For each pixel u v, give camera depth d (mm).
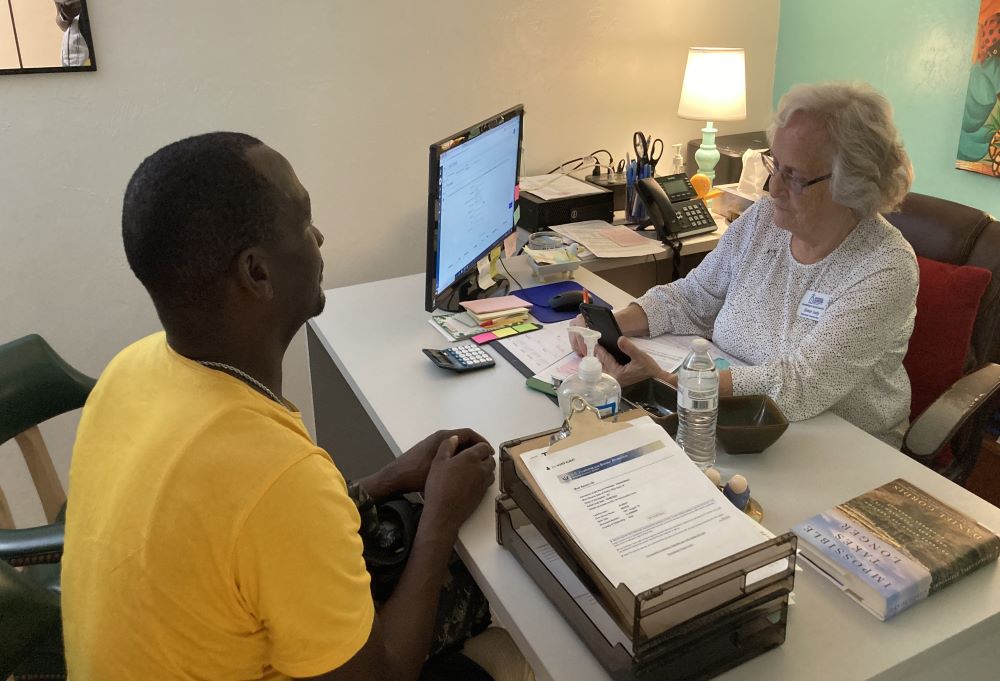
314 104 2543
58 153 2299
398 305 2119
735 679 1000
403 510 1336
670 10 2961
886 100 1605
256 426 930
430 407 1628
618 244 2457
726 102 2744
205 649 906
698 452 1402
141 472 916
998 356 1988
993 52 2432
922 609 1097
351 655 938
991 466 2412
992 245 1852
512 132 2146
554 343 1884
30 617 1157
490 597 1167
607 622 1020
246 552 880
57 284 2416
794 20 3119
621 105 3014
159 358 1012
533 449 1173
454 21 2633
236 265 938
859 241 1684
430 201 1786
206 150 935
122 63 2289
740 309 1862
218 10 2344
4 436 1729
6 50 2146
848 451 1463
